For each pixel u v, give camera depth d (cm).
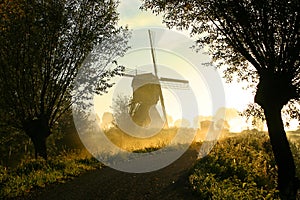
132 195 1423
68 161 2272
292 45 1430
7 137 3055
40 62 2467
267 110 1539
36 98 2539
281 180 1516
